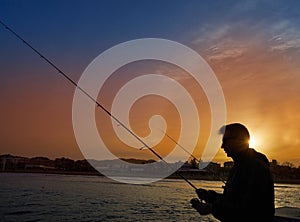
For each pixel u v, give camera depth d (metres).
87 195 33.97
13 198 26.94
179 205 25.97
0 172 125.06
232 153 2.98
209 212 2.97
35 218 16.84
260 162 2.78
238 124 3.03
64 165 139.75
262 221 2.65
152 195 38.03
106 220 16.95
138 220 17.27
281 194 49.78
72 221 16.27
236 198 2.77
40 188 41.94
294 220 5.71
